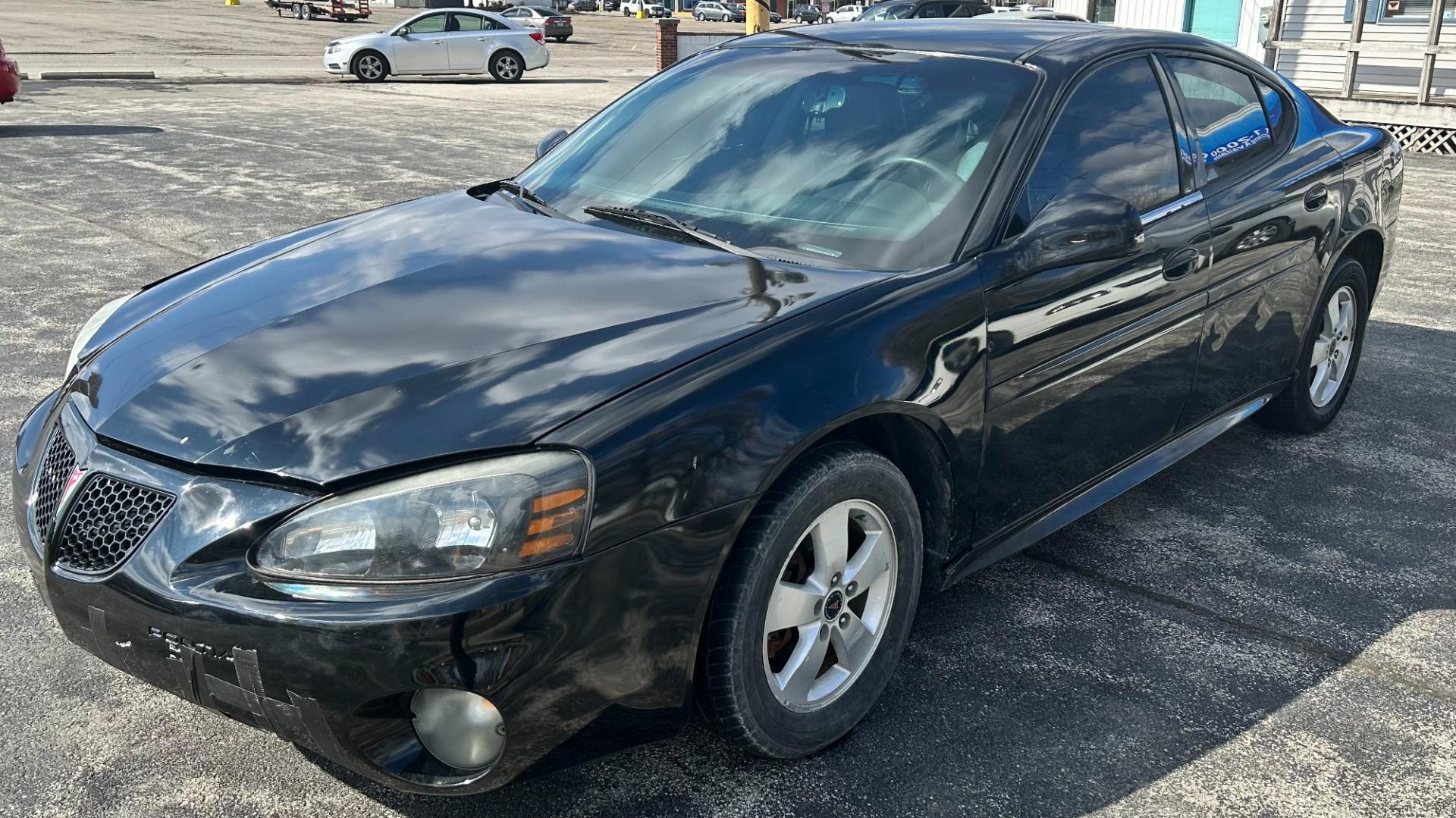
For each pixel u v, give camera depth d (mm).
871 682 2502
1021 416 2719
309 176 9727
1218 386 3557
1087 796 2332
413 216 3043
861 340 2305
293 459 1936
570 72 25422
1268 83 3934
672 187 3023
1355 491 3957
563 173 3311
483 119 14688
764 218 2807
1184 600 3172
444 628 1812
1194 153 3355
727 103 3277
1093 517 3725
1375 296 4609
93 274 6395
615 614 1953
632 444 1963
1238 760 2463
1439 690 2754
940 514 2635
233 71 22047
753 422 2088
